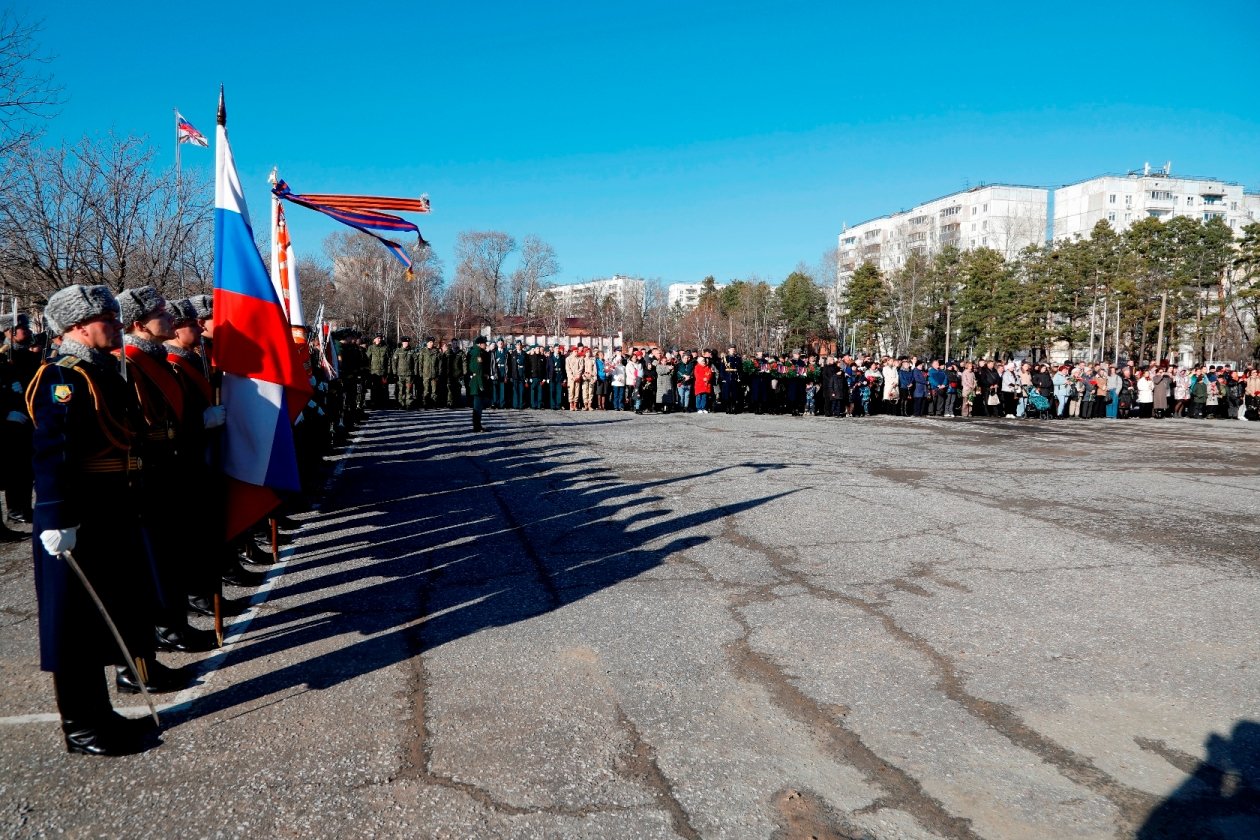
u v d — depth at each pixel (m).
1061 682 4.08
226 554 5.43
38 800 3.02
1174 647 4.57
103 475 3.54
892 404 24.62
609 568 6.06
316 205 8.96
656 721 3.63
